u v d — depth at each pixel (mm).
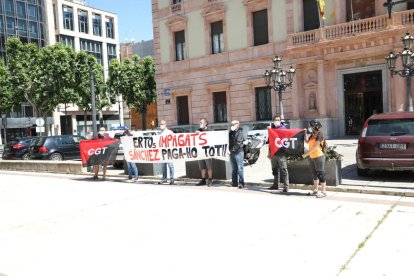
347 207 7578
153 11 33156
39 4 58750
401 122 9602
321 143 8656
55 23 62562
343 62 23906
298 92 25281
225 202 8602
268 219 6980
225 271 4770
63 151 20938
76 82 39438
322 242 5602
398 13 20922
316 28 25234
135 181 12602
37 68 36938
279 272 4652
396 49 20984
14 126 53031
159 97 33406
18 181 14094
